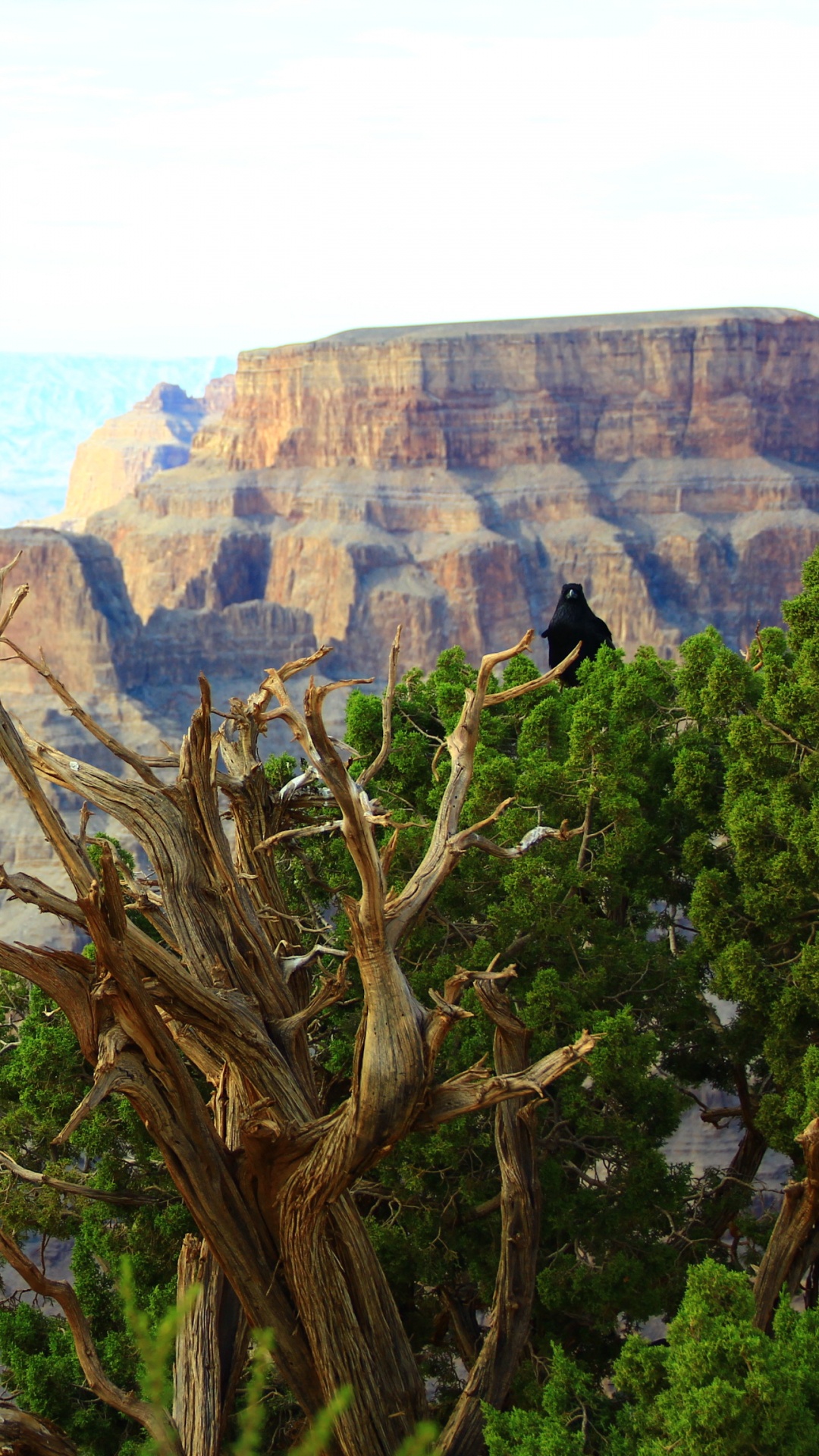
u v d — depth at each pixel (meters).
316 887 24.83
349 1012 23.20
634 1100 20.73
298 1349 15.09
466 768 16.64
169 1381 17.16
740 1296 13.25
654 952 23.28
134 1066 14.00
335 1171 14.15
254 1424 8.15
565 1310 21.41
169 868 15.64
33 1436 17.33
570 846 23.25
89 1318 21.56
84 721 15.79
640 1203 20.48
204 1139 14.49
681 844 25.67
